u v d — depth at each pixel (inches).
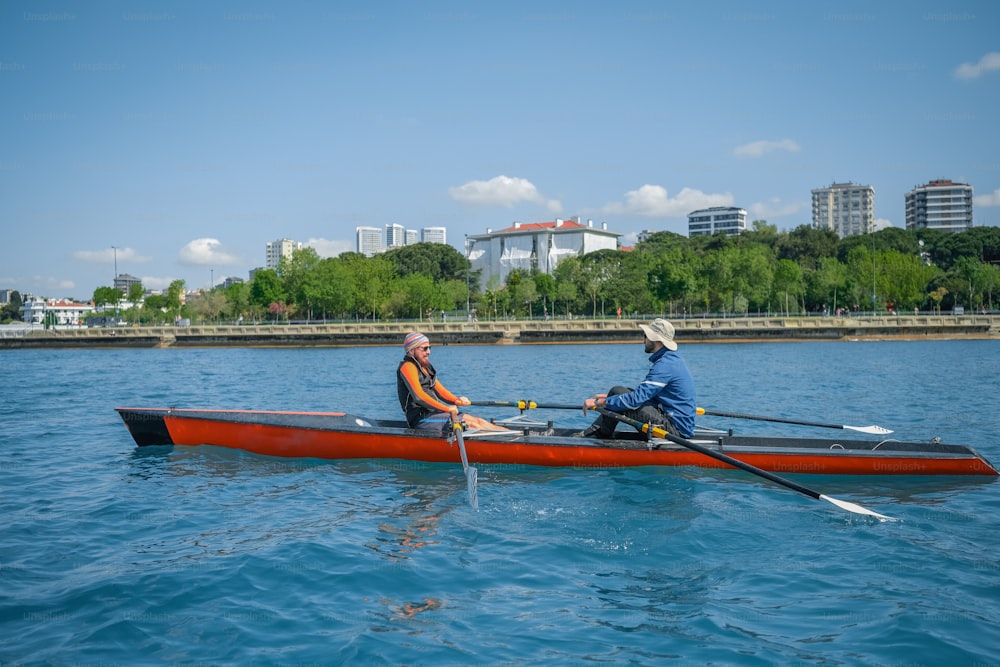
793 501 302.0
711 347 2084.2
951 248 4104.3
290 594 208.4
